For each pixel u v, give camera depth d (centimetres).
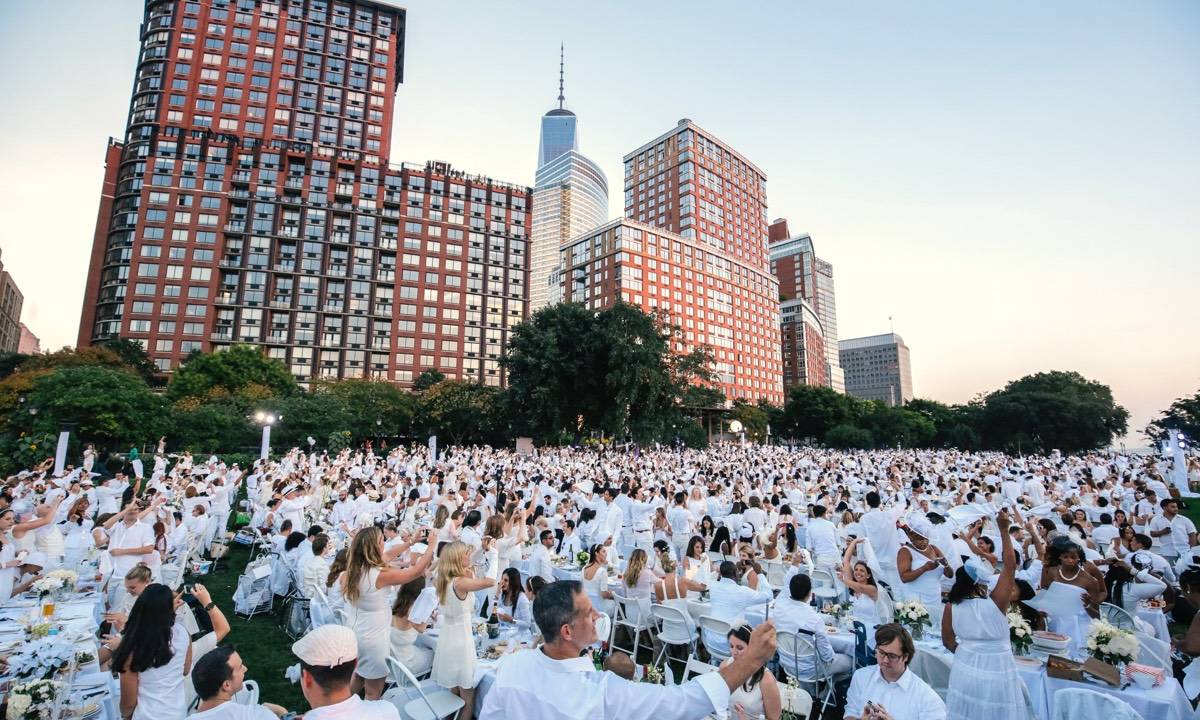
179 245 7962
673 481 2056
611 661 457
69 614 643
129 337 7619
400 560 786
